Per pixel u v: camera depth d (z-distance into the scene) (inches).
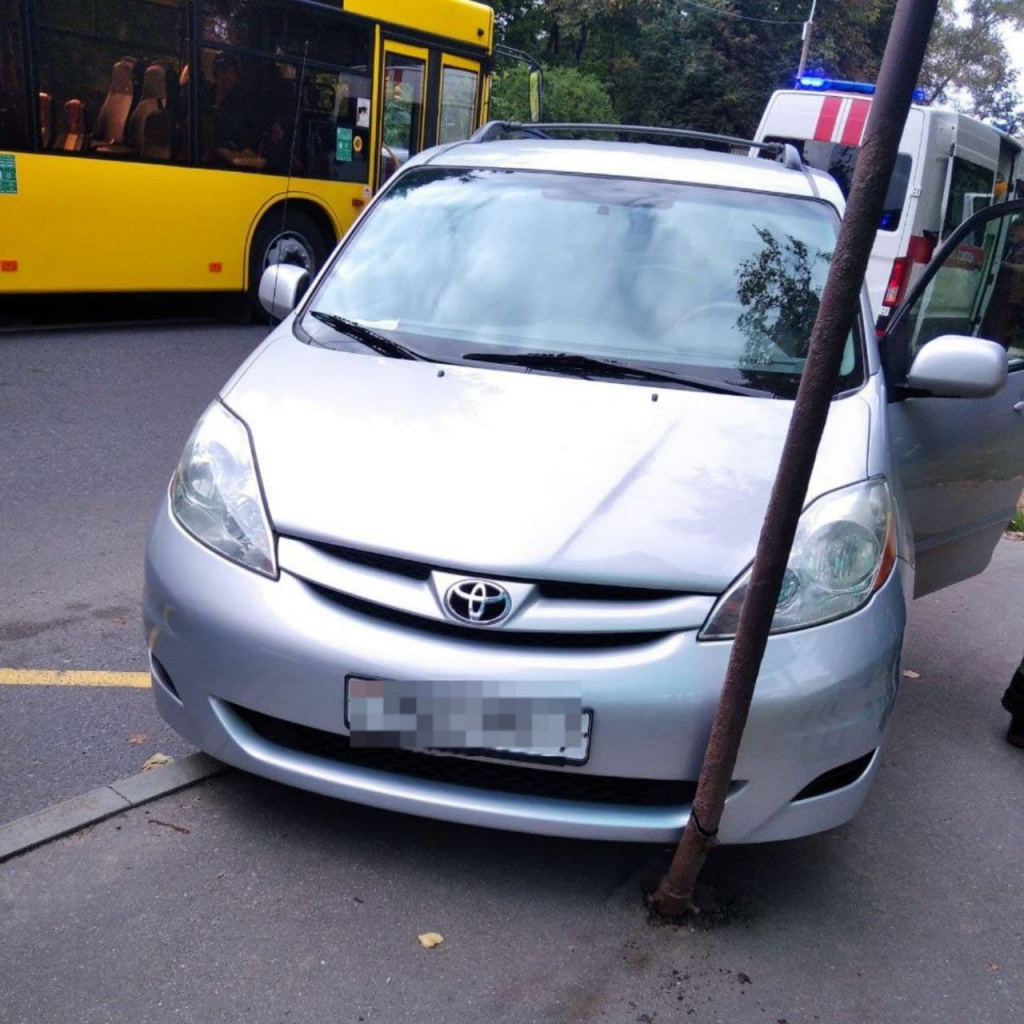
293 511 105.7
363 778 104.0
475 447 112.0
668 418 119.2
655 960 102.7
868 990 102.3
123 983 94.0
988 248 163.6
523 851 115.7
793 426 85.4
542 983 98.5
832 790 106.0
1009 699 155.7
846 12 1558.8
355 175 438.0
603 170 160.1
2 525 197.9
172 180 370.9
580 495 106.0
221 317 426.9
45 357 329.1
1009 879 123.2
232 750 107.3
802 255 146.3
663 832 102.0
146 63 357.7
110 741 131.0
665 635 99.7
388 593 100.7
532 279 143.9
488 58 489.1
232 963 97.3
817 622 102.7
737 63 1453.0
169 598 108.1
